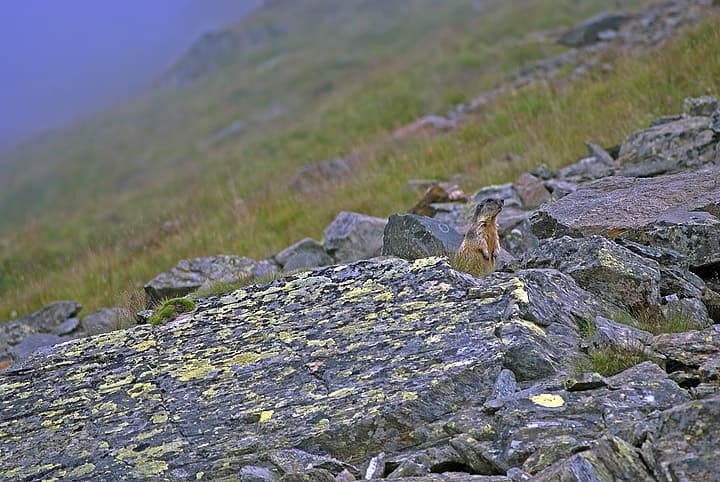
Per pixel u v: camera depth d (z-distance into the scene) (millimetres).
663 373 7027
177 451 7117
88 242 18312
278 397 7289
